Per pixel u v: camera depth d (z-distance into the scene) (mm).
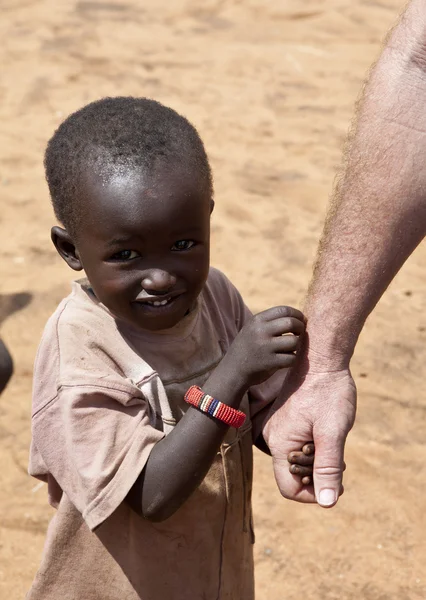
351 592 3340
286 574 3416
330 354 2123
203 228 1885
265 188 6406
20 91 8094
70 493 1949
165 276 1844
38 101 7918
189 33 9586
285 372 2277
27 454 4023
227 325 2223
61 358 1952
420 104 2082
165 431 1997
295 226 5930
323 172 6633
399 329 4844
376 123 2111
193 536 2107
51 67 8648
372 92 2137
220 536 2152
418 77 2092
